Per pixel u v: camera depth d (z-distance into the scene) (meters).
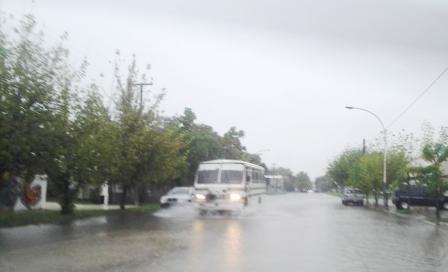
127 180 31.41
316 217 31.97
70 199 26.27
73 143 22.88
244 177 31.23
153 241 17.33
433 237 21.45
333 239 19.42
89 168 25.33
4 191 25.86
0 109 19.62
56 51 22.00
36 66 21.03
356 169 56.72
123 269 12.11
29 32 21.11
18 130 20.05
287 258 14.35
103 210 29.98
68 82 22.33
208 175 31.33
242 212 31.44
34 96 20.53
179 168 35.59
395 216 35.91
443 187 31.05
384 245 18.11
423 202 44.22
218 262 13.38
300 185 194.00
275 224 25.58
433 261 14.74
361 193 57.97
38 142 20.94
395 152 49.91
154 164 31.81
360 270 12.82
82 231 20.06
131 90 31.03
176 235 19.36
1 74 19.86
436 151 31.95
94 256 13.90
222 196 30.58
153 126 31.88
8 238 17.39
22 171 21.92
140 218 27.56
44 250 14.88
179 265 12.79
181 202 39.62
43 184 29.30
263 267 12.80
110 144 26.02
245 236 19.67
